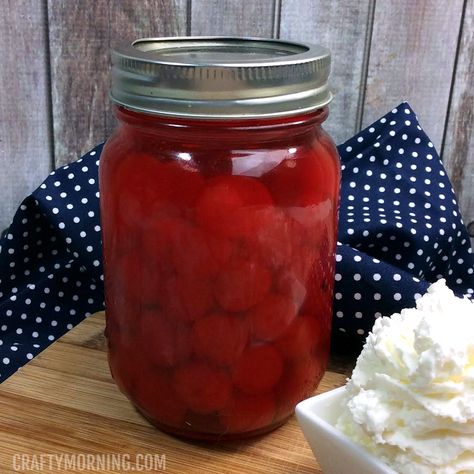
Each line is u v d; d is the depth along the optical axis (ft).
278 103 1.44
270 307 1.59
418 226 2.39
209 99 1.41
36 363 2.06
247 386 1.63
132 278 1.62
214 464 1.68
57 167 2.84
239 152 1.49
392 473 1.38
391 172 2.57
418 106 2.76
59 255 2.72
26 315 2.58
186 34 2.67
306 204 1.56
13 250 2.62
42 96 2.74
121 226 1.60
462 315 1.47
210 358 1.60
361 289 2.10
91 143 2.81
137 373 1.70
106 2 2.61
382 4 2.61
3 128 2.77
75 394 1.93
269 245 1.53
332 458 1.50
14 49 2.66
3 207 2.89
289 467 1.68
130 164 1.56
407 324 1.53
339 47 2.68
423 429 1.38
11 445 1.71
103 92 2.73
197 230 1.49
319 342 1.76
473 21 2.63
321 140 1.65
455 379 1.38
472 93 2.74
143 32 2.66
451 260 2.64
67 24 2.64
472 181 2.87
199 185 1.48
